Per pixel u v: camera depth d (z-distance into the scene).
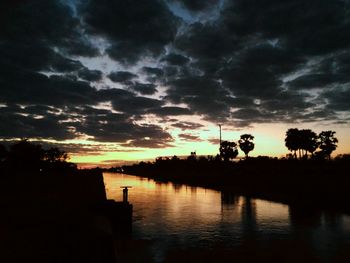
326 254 11.53
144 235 14.87
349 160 49.78
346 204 22.67
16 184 13.74
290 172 46.97
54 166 40.16
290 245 12.84
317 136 63.53
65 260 6.80
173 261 10.86
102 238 7.91
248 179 47.12
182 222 18.42
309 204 24.72
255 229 16.12
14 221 8.61
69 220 9.73
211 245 12.98
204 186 49.25
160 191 41.09
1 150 34.59
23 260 6.30
